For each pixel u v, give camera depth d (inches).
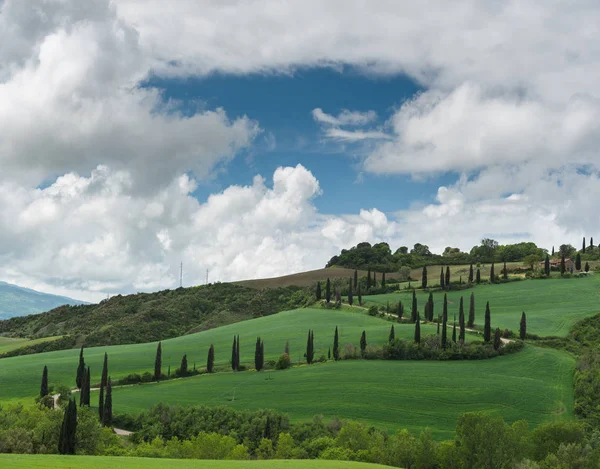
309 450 4505.4
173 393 6427.2
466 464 3885.3
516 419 5349.4
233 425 5201.8
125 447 4611.2
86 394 5807.1
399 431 4817.9
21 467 2096.5
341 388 6171.3
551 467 3914.9
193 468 2440.9
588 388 5816.9
